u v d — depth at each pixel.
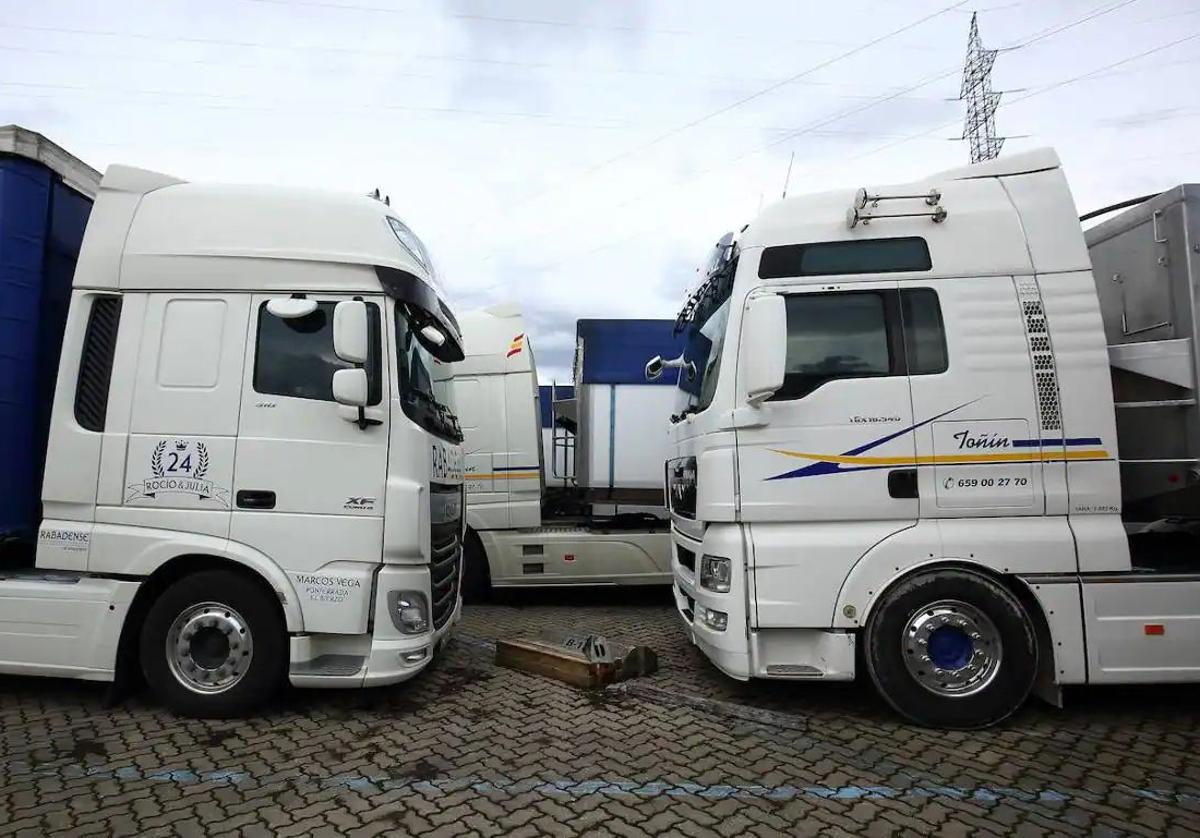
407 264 4.53
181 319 4.30
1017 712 4.41
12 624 4.21
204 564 4.27
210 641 4.20
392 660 4.14
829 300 4.34
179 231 4.40
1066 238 4.30
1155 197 4.47
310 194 4.57
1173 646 3.98
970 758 3.75
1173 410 4.23
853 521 4.17
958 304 4.25
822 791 3.37
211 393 4.23
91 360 4.31
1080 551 4.02
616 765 3.66
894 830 3.03
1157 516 4.38
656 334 8.34
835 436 4.18
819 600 4.11
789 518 4.18
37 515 4.61
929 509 4.12
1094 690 4.82
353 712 4.39
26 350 4.55
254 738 3.96
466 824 3.05
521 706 4.54
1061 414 4.12
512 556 7.72
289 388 4.25
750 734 4.09
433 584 4.61
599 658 5.05
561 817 3.12
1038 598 4.02
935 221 4.36
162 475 4.18
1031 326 4.19
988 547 4.05
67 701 4.49
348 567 4.15
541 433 8.41
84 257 4.37
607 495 8.08
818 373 4.26
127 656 4.29
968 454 4.12
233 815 3.11
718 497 4.28
